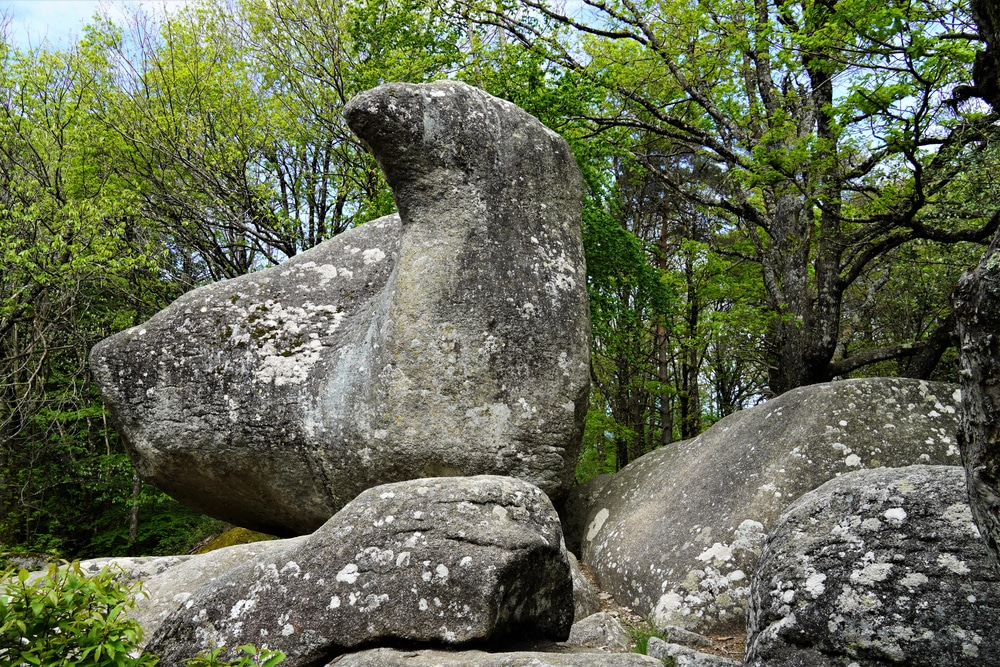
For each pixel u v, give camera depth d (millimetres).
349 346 5980
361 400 5684
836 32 7504
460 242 5738
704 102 11094
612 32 11070
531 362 5660
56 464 13945
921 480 3033
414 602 3029
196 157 14461
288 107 14422
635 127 12195
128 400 6406
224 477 6297
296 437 5906
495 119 5984
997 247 2264
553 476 5617
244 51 15141
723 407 17906
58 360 14984
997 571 2471
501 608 3088
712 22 10344
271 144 14711
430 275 5680
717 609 4738
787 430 5277
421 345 5586
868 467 4910
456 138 5809
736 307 12820
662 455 6504
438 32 11781
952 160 8711
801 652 2879
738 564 4820
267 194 14211
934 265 11617
